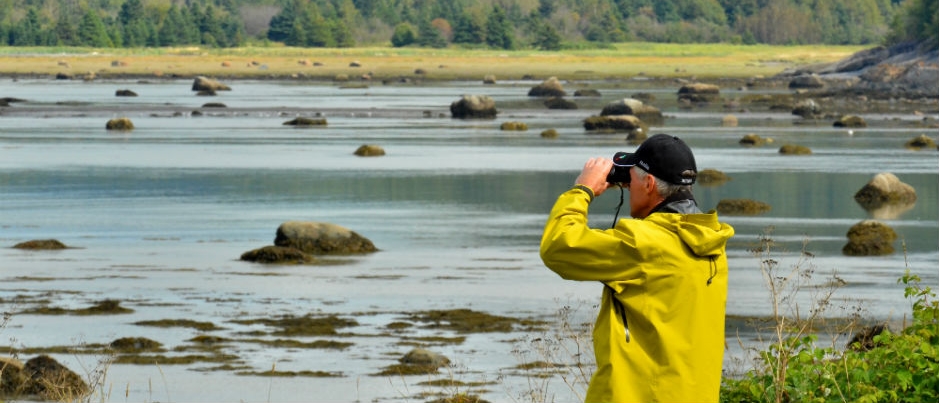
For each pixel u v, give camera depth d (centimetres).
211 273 2322
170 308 1988
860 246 2605
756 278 2252
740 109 8794
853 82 12812
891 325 1570
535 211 3294
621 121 6512
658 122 7238
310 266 2409
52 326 1848
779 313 1897
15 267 2377
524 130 6569
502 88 12775
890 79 12169
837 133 6456
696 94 10519
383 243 2722
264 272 2338
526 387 1463
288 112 7881
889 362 902
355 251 2591
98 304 2008
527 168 4462
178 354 1681
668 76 16838
